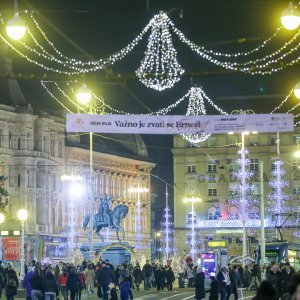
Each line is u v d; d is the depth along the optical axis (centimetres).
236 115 3106
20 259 7325
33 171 13325
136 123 3091
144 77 2758
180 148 15912
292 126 3106
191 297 6556
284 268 4406
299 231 13900
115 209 10212
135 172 16212
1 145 13012
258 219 14800
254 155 15675
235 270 5512
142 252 16175
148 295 6919
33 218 13212
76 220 14288
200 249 15425
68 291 5797
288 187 15475
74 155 14425
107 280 5450
